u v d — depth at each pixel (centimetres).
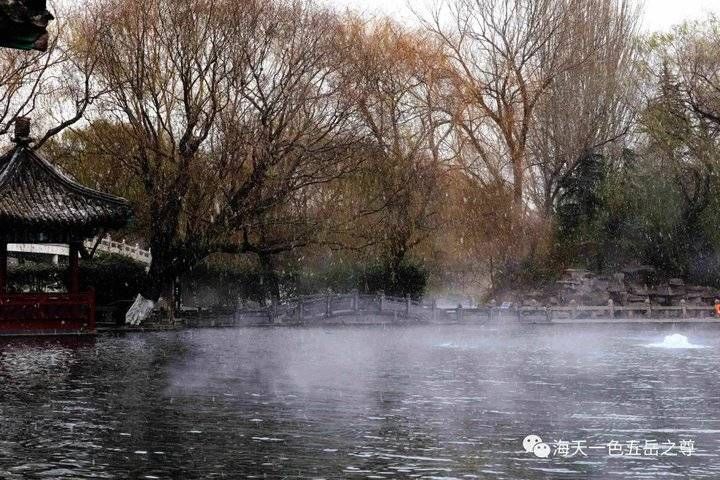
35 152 4766
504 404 2569
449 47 6919
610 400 2659
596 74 6975
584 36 6950
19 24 1152
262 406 2497
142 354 3834
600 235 7244
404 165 6100
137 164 5381
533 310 6088
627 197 7150
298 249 6331
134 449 1950
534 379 3142
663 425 2270
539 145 7106
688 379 3169
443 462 1862
